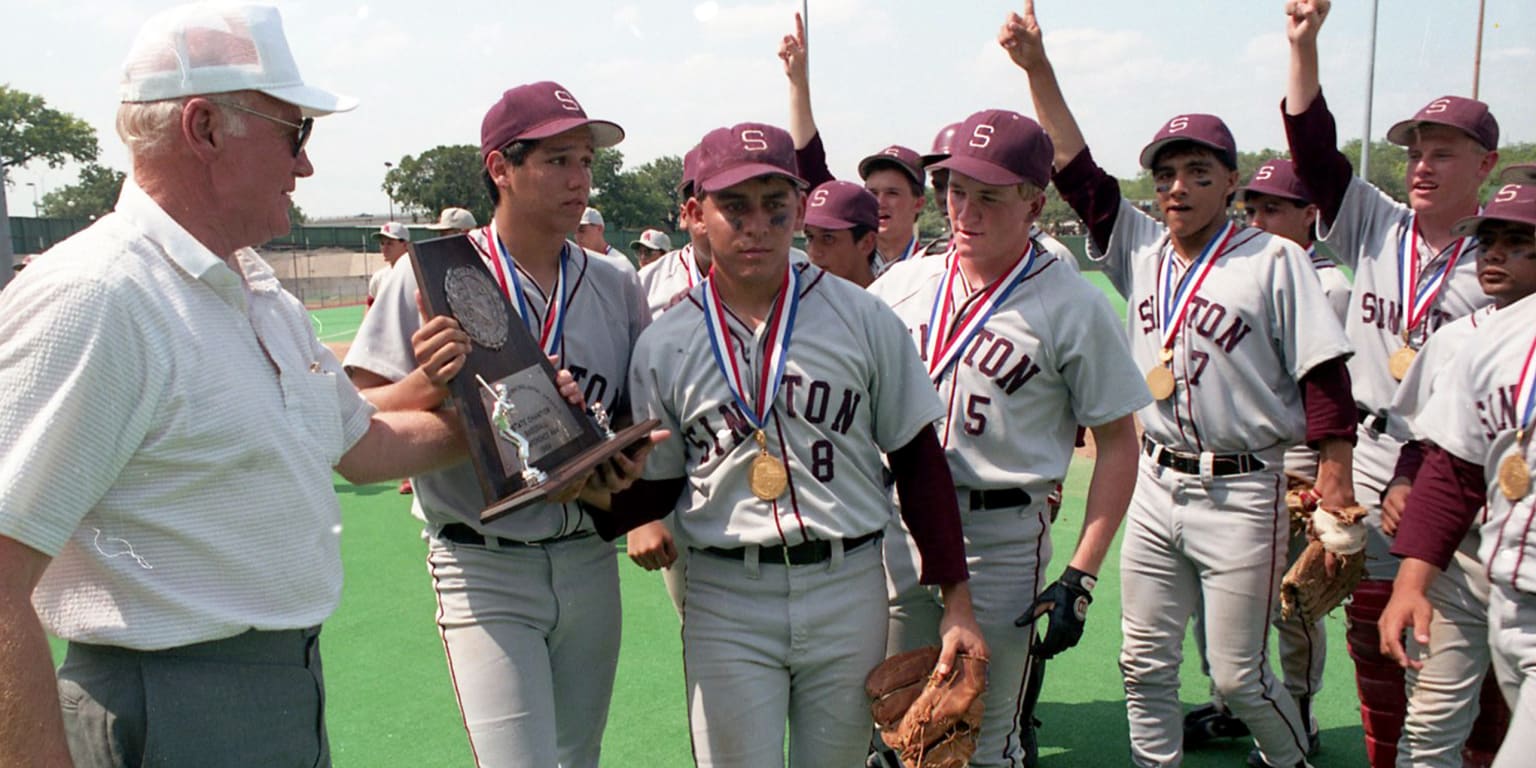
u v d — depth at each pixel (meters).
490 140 2.86
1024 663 3.19
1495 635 2.64
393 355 2.91
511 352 2.59
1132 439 3.08
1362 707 3.74
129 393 1.69
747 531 2.59
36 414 1.62
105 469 1.69
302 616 1.96
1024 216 3.05
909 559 3.24
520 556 2.91
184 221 1.87
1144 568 3.75
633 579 5.93
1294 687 4.01
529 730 2.84
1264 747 3.68
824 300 2.67
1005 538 3.13
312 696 2.01
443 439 2.52
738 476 2.62
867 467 2.69
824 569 2.63
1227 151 3.63
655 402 2.71
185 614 1.79
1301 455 4.45
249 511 1.86
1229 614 3.56
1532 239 3.07
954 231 3.12
